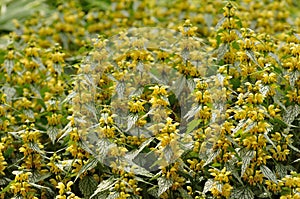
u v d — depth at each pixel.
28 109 5.15
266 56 4.80
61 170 4.25
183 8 7.34
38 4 8.20
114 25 6.92
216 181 3.81
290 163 4.38
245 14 6.26
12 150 4.71
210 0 7.03
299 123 4.59
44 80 5.62
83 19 7.35
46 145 4.98
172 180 3.91
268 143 4.28
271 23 6.55
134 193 3.96
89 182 4.16
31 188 4.41
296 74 4.36
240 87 4.57
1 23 7.96
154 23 6.92
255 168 3.97
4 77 5.71
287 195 3.84
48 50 5.49
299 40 4.86
